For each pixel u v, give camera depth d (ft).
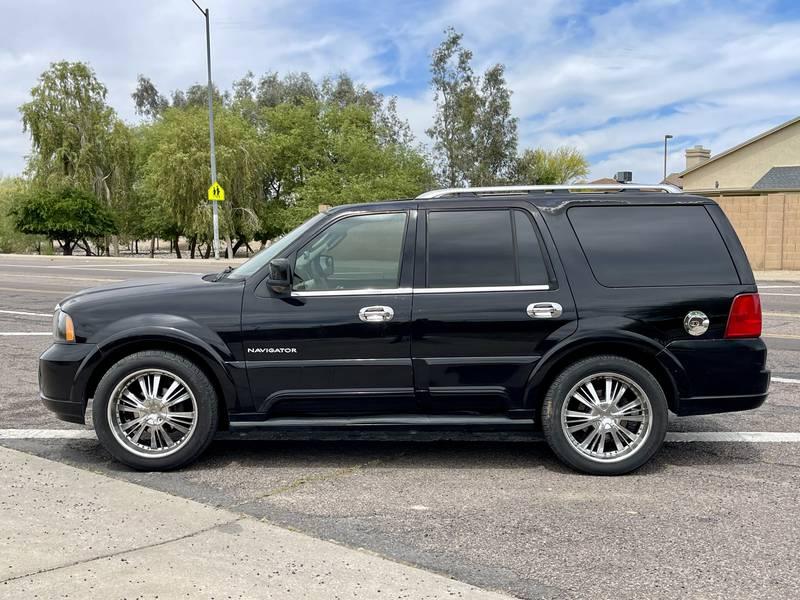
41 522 12.37
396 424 15.49
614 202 15.92
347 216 15.92
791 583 10.46
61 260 110.01
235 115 161.17
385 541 11.87
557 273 15.39
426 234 15.72
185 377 15.29
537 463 16.22
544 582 10.45
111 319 15.43
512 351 15.28
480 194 16.70
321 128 170.50
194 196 139.64
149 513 12.87
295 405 15.47
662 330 15.24
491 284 15.42
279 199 165.78
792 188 104.94
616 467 15.28
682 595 10.09
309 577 10.45
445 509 13.41
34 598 9.71
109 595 9.81
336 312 15.26
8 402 21.65
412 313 15.25
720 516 13.07
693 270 15.52
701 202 15.99
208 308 15.38
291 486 14.65
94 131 161.17
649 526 12.60
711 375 15.34
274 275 14.90
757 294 15.57
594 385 15.47
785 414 20.34
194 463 16.17
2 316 41.19
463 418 15.58
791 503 13.71
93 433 18.40
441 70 177.68
